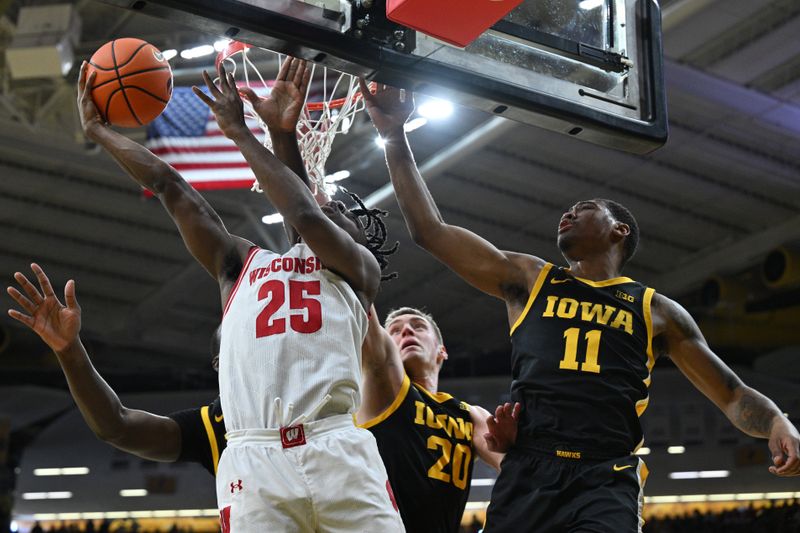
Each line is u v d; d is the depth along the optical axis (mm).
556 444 3840
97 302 20484
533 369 3994
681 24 12539
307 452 3037
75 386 3486
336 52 3553
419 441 4582
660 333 4195
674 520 17078
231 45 5008
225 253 3549
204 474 20141
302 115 4496
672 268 18984
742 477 17906
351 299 3301
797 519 15602
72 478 20578
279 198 3268
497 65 3918
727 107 14320
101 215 17547
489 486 18797
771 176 15906
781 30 12688
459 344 22062
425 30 3521
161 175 3598
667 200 16797
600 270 4312
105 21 13266
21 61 12156
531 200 17031
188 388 21328
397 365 4684
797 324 17734
